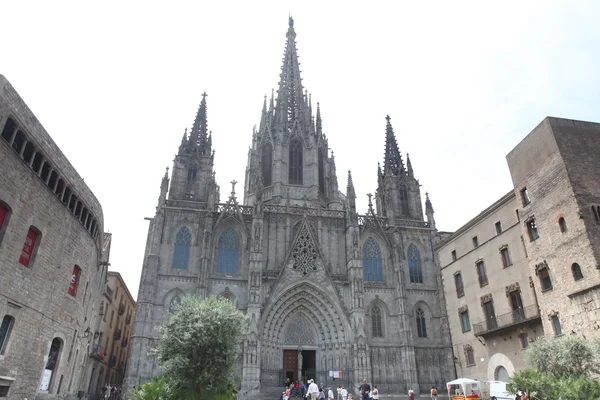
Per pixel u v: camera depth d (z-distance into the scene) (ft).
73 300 125.59
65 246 118.01
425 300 223.92
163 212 215.31
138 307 190.19
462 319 198.49
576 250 130.31
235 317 109.81
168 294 199.62
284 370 200.75
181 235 214.90
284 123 297.33
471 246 195.93
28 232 101.04
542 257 144.46
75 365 139.54
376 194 269.85
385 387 198.39
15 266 94.79
